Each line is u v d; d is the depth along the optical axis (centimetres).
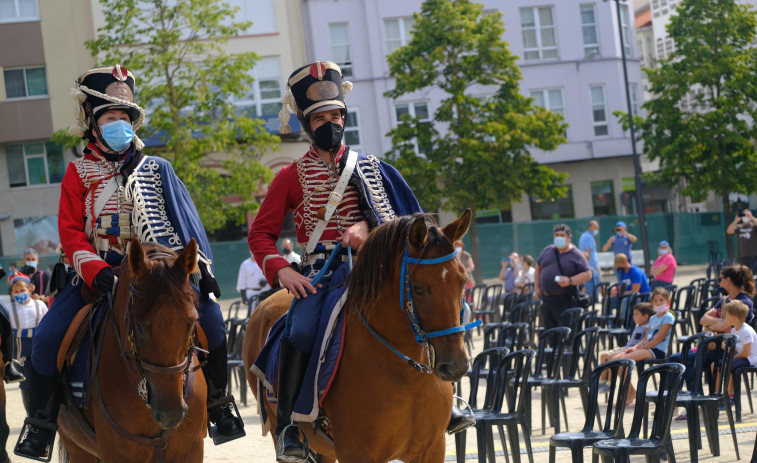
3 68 3198
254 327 590
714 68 3036
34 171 3250
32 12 3222
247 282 1978
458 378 411
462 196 2923
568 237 1227
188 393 477
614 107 3806
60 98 3231
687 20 3088
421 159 2997
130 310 451
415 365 443
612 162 3822
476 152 2920
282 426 487
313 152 520
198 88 2638
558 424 879
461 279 419
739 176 3072
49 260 3002
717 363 752
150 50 2617
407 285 424
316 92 510
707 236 3253
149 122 2653
